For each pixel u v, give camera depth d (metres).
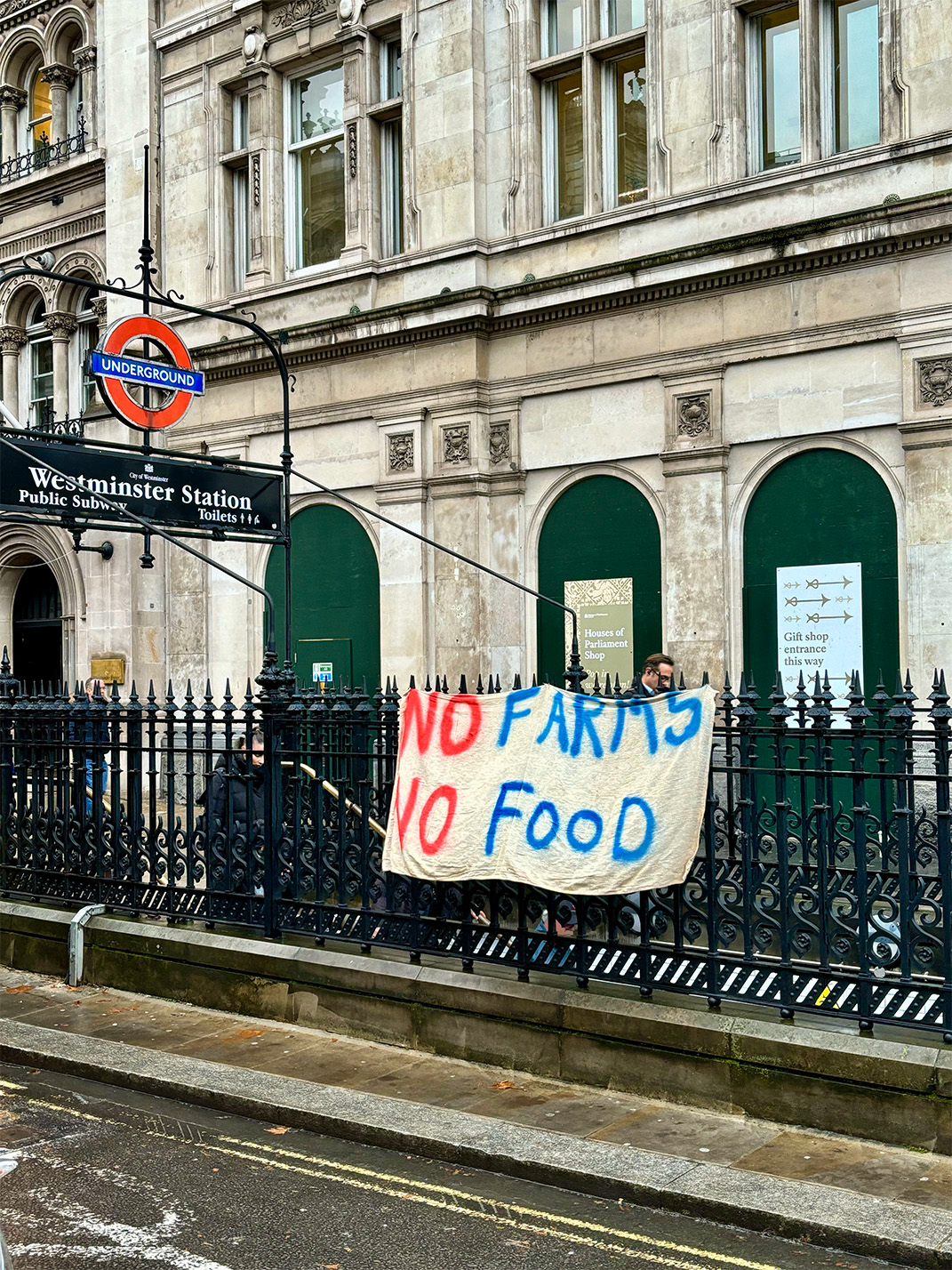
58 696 9.46
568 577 13.53
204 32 17.17
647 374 12.80
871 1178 5.04
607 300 13.01
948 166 10.98
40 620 20.28
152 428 10.80
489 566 14.09
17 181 20.31
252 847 8.05
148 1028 7.51
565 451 13.49
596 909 6.52
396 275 14.89
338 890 7.56
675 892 6.18
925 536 10.96
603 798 6.37
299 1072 6.62
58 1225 4.95
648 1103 6.02
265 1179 5.41
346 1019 7.25
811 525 11.84
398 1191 5.28
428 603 14.52
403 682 14.63
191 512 10.57
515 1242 4.78
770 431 12.02
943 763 5.48
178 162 17.56
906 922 5.55
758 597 12.15
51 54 20.16
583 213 13.80
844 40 12.12
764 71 12.66
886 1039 5.54
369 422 15.11
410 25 14.73
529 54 14.04
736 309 12.17
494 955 6.79
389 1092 6.27
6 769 9.70
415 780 7.09
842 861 6.79
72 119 20.23
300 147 16.50
